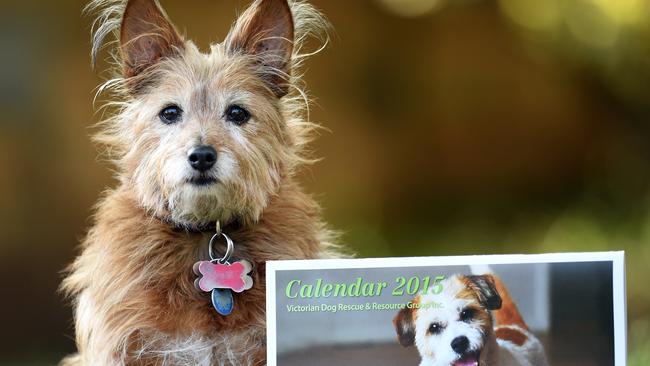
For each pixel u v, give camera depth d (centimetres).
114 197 549
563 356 421
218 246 525
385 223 1377
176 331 492
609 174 1384
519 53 1423
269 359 416
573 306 423
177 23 1287
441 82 1431
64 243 1226
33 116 1239
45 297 1216
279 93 571
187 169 509
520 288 422
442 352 418
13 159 1226
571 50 1384
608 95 1409
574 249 1275
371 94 1413
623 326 423
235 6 1302
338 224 1355
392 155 1416
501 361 418
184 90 538
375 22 1415
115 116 596
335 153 1387
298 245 538
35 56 1252
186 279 504
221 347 494
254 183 529
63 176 1233
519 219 1381
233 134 532
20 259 1218
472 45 1430
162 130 534
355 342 418
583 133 1429
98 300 512
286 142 573
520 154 1431
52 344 1205
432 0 1424
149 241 517
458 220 1388
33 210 1223
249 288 500
